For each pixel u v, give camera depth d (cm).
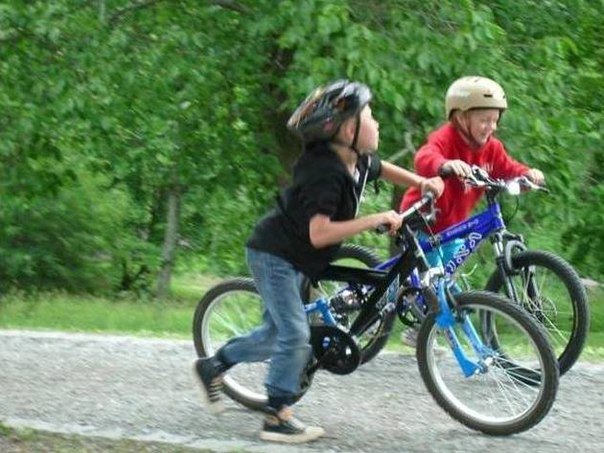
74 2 3256
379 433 1389
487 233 1559
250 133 3519
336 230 1255
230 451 1288
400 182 1374
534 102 2983
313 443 1340
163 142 3541
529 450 1314
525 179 1553
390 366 1753
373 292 1386
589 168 3594
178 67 3178
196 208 4147
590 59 3684
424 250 1506
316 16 2788
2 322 2644
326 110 1268
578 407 1529
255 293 1510
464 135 1582
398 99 2736
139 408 1506
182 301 4856
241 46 3272
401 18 2881
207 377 1400
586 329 1506
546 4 3359
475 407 1395
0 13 3216
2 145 3456
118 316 2928
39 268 5000
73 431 1371
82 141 3562
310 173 1270
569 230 3766
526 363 1374
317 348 1373
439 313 1378
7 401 1545
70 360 1816
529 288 1543
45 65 3350
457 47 2806
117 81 3228
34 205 4294
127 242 5206
